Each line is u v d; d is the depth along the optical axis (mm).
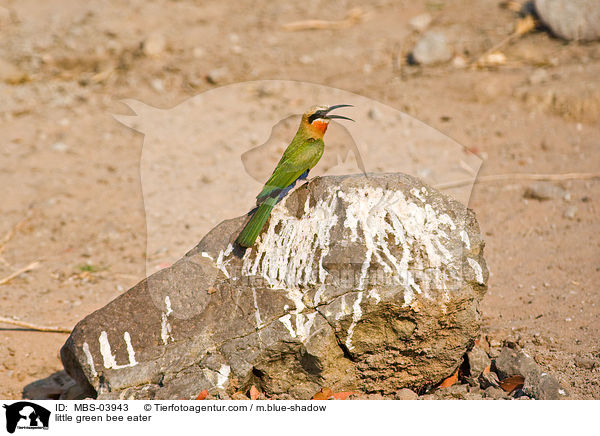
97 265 12883
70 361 7805
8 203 15438
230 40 23375
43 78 21547
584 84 18078
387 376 7516
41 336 10453
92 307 11273
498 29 22156
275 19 25156
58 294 11812
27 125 19234
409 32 22969
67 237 14047
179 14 25859
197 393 7094
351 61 21484
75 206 15281
